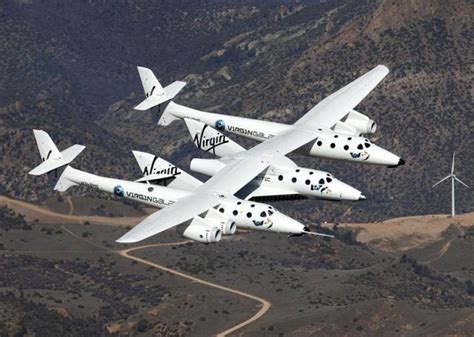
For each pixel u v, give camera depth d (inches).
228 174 7760.8
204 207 7288.4
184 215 7209.6
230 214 7288.4
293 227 7214.6
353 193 7755.9
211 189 7544.3
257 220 7244.1
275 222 7239.2
